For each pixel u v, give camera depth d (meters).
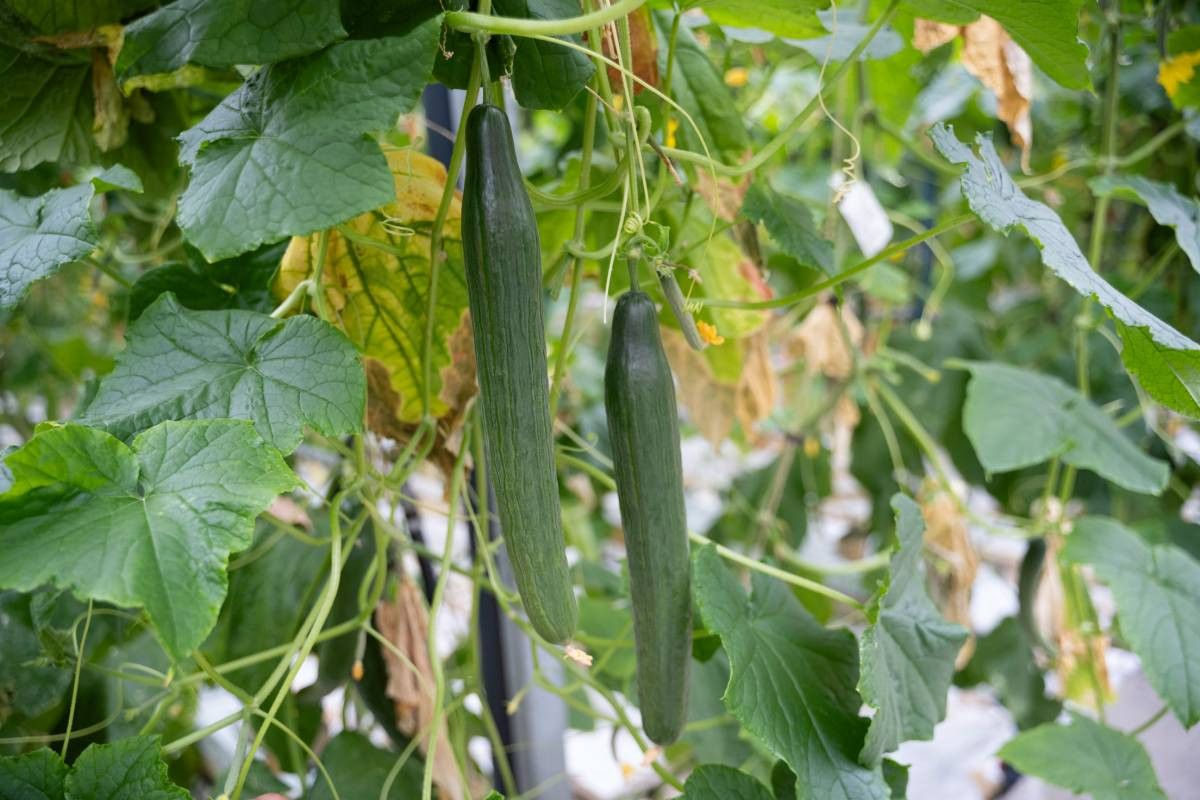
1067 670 1.75
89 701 1.29
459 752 1.27
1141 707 1.94
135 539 0.83
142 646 1.37
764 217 1.23
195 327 0.97
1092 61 1.83
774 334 1.98
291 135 0.89
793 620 1.14
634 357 0.95
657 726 1.01
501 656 1.40
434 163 1.11
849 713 1.10
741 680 1.04
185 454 0.88
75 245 0.96
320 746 1.65
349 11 0.95
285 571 1.36
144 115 1.26
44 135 1.21
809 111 1.09
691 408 1.55
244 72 1.27
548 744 1.44
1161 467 1.54
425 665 1.28
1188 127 1.51
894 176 2.04
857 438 2.12
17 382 2.03
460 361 1.19
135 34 0.94
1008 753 1.42
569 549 2.00
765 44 1.48
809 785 1.05
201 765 1.78
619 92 1.17
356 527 1.15
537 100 0.98
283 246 1.16
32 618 1.16
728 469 3.35
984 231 2.44
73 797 0.92
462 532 2.63
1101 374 2.02
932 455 1.74
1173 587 1.42
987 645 1.92
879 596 1.08
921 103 2.29
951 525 1.72
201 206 0.87
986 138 1.04
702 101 1.27
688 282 1.35
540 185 1.61
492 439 0.92
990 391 1.60
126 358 0.95
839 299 1.27
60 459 0.85
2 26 1.13
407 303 1.16
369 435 1.23
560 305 2.50
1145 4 1.55
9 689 1.22
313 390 0.93
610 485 1.24
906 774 1.14
